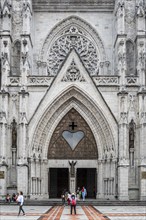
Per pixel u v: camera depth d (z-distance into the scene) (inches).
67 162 2645.2
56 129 2664.9
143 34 2667.3
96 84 2605.8
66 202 2349.9
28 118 2573.8
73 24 2861.7
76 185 2704.2
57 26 2849.4
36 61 2822.3
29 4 2674.7
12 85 2610.7
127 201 2379.4
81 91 2598.4
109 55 2839.6
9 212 1835.6
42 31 2842.0
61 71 2608.3
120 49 2618.1
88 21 2849.4
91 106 2623.0
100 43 2847.0
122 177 2493.8
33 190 2546.8
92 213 1771.7
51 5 2837.1
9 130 2583.7
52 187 2861.7
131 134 2593.5
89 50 2851.9
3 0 2701.8
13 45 2770.7
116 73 2689.5
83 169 2829.7
